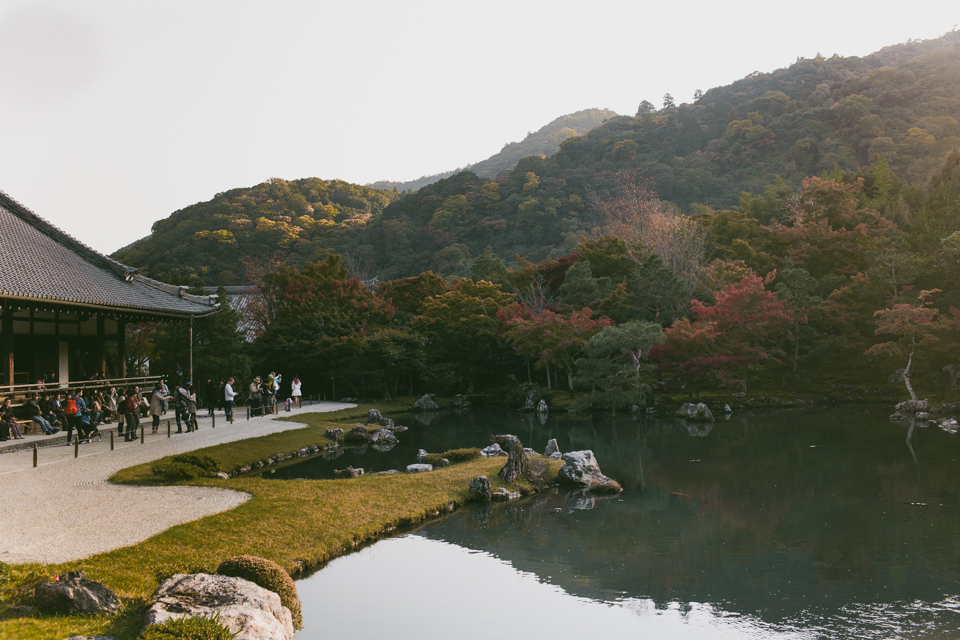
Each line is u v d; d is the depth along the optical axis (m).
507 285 69.62
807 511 19.22
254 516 15.46
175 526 13.88
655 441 33.31
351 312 55.25
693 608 12.11
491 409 50.34
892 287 53.03
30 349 28.70
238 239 113.12
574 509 19.84
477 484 21.00
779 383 53.44
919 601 12.38
